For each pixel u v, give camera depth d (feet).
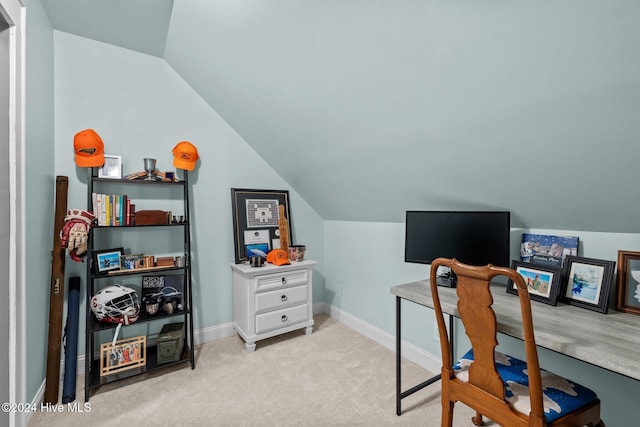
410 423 5.26
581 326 3.73
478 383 3.76
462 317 3.79
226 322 8.77
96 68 6.91
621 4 2.52
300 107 6.26
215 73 6.93
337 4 3.95
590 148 3.70
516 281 3.08
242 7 4.81
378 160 6.29
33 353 5.34
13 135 4.43
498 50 3.37
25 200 4.90
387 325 8.30
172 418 5.34
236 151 8.92
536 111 3.71
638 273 4.18
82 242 5.85
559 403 3.45
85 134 6.23
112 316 6.29
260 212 9.28
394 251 8.11
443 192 6.10
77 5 5.68
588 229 4.80
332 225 10.37
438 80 4.09
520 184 4.84
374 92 4.86
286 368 7.00
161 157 7.73
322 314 10.70
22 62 4.58
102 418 5.32
